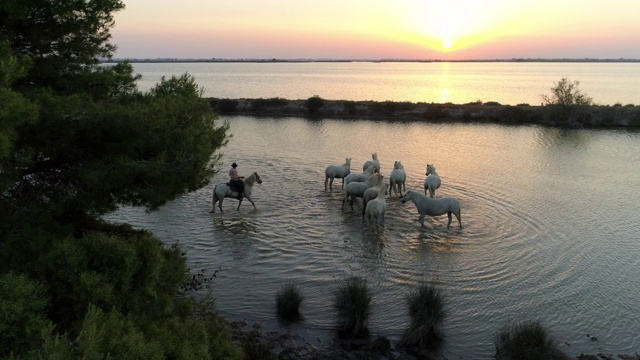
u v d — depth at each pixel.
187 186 8.78
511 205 19.02
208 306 9.90
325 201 19.67
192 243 14.93
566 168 26.39
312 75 178.00
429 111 51.84
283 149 32.12
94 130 7.82
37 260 5.96
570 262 13.58
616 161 28.56
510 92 91.75
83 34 9.48
